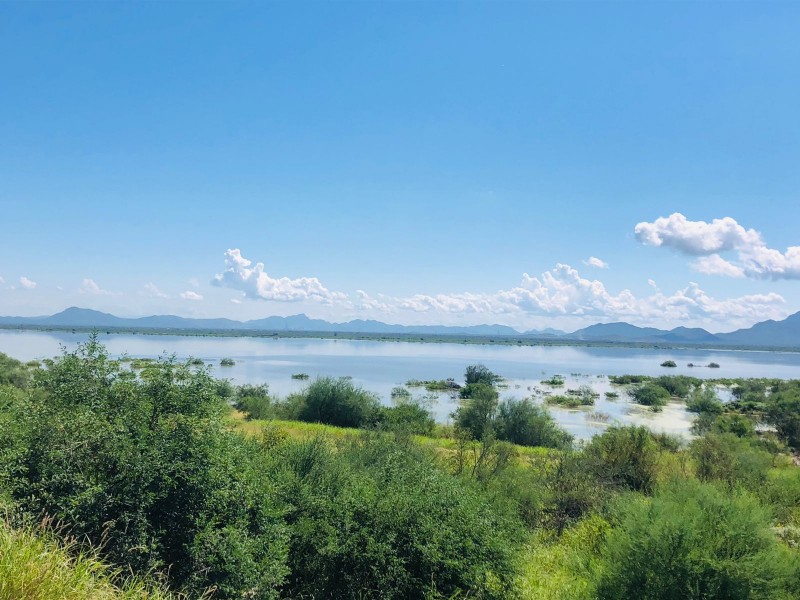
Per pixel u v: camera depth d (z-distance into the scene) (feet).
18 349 293.84
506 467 51.49
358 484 29.43
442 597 25.54
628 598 26.50
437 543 26.17
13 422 22.39
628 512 31.99
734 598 24.89
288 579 26.63
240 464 25.40
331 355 452.76
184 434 23.34
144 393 24.39
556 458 60.13
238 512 23.58
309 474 31.89
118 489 21.20
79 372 24.63
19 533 16.92
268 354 425.28
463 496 30.17
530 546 38.50
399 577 25.67
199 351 411.95
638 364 479.41
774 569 25.40
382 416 124.26
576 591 30.50
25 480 20.15
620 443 62.59
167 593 19.52
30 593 14.23
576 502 49.14
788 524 43.93
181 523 22.09
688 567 25.36
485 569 26.55
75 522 19.83
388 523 26.96
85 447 21.67
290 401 137.28
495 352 633.61
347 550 26.08
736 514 27.55
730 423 138.82
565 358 549.95
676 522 26.53
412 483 30.96
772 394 217.97
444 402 186.39
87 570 16.29
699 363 554.87
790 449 125.08
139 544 20.20
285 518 28.09
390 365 353.10
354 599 25.59
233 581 21.44
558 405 187.62
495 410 115.03
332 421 127.54
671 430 142.10
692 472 62.85
